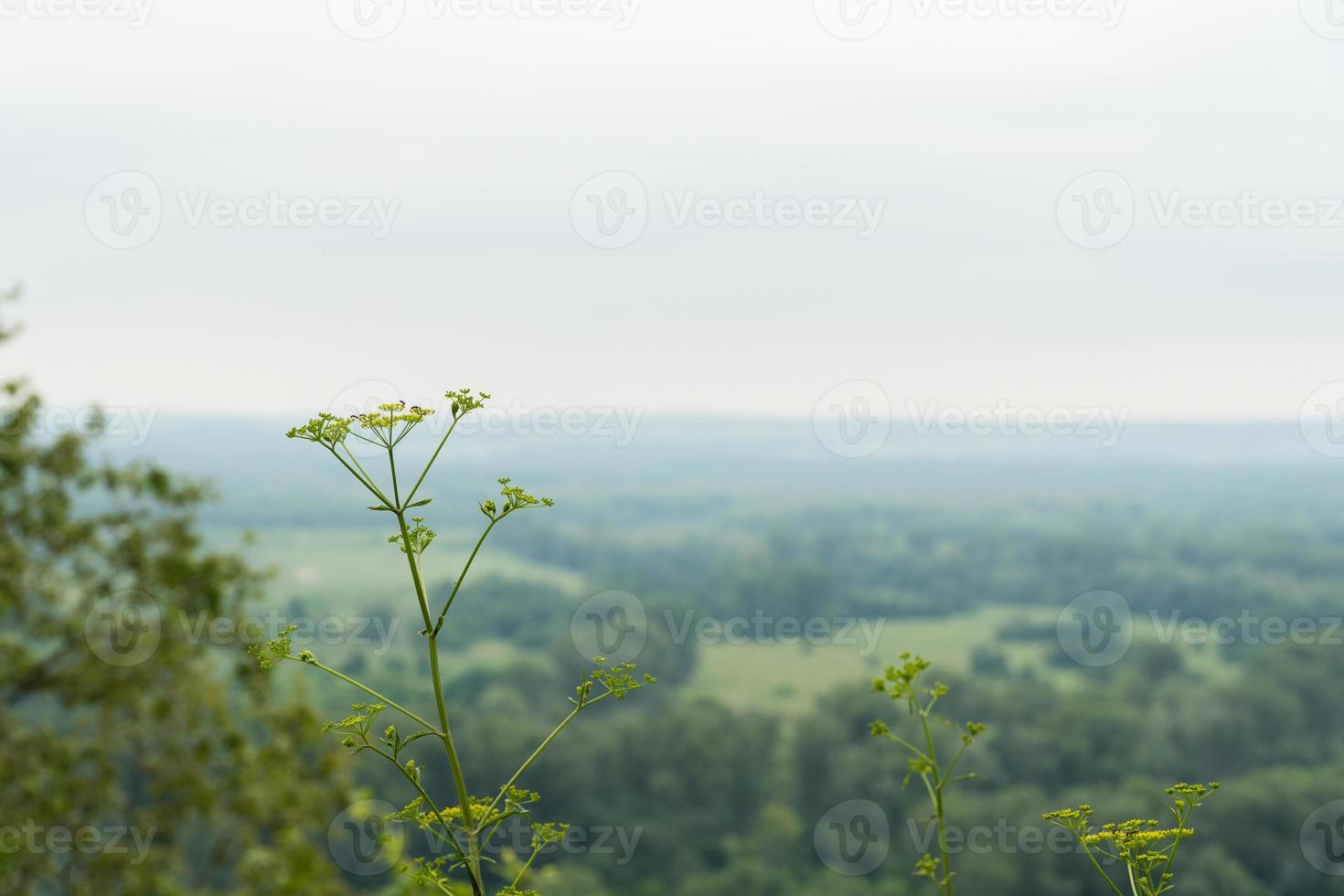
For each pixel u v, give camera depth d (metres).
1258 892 23.06
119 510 5.85
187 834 5.52
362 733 1.89
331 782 5.60
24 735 5.38
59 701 5.66
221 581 5.98
